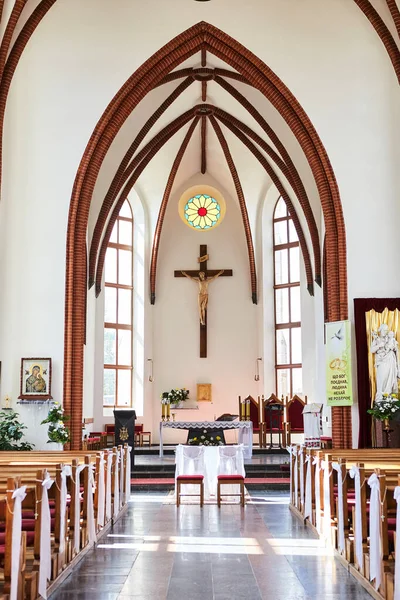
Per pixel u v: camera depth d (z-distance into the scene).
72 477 7.91
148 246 26.20
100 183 22.08
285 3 18.00
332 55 17.73
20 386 16.83
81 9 18.08
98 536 9.52
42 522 6.20
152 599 6.30
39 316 17.17
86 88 17.86
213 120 23.86
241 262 26.44
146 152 23.27
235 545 8.98
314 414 19.17
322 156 17.44
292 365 25.31
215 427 19.73
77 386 17.08
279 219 26.19
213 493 14.84
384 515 6.21
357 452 10.88
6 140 17.66
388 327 16.12
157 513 12.23
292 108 17.84
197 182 26.80
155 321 26.17
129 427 18.06
